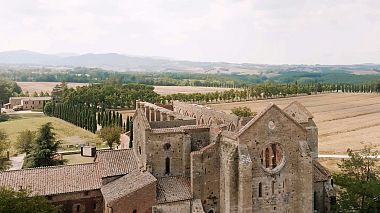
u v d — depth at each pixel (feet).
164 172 205.67
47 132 293.43
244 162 183.83
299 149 200.54
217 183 200.64
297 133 200.85
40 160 284.00
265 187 194.49
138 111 217.36
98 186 204.23
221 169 199.00
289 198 199.82
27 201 159.84
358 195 206.69
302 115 246.88
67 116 600.39
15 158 366.43
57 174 208.13
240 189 185.57
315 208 223.71
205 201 198.39
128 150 225.97
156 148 202.80
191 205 194.29
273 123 194.70
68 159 350.84
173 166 207.10
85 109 542.98
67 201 199.21
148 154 201.36
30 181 199.62
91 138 474.49
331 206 221.46
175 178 203.92
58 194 196.24
